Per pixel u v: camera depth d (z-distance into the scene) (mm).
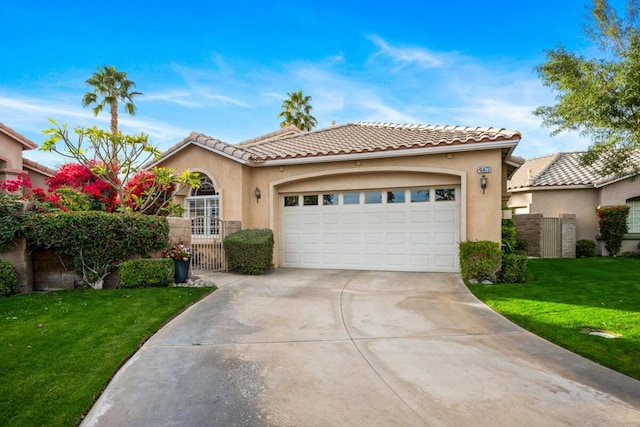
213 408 4125
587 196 19781
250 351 5766
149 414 4004
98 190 11797
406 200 12867
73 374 4805
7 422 3734
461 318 7465
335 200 13766
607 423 3809
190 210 15141
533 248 19141
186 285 10078
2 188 11039
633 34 9078
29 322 6723
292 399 4309
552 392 4441
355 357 5523
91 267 9633
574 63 9758
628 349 5684
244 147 15594
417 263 12703
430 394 4402
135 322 6883
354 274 12344
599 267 14320
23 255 9211
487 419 3873
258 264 12164
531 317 7344
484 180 11375
